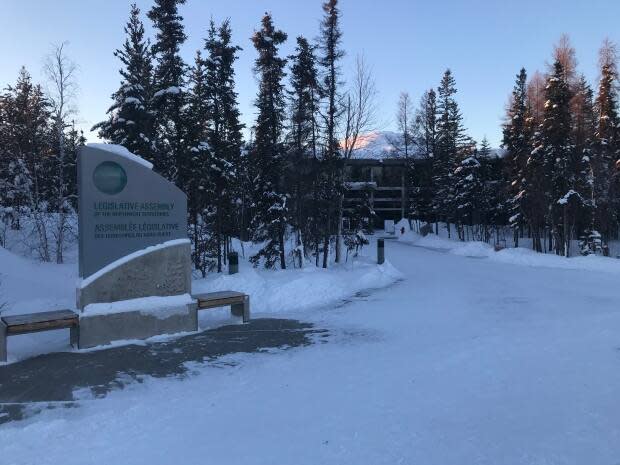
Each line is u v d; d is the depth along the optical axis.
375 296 13.23
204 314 10.92
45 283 13.23
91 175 8.34
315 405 5.35
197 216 19.44
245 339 8.59
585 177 30.81
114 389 5.99
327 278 13.66
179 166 18.00
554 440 4.32
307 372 6.63
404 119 55.34
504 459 3.96
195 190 18.16
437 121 50.66
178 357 7.43
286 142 18.73
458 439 4.38
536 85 40.00
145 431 4.66
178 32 18.25
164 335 8.82
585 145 31.72
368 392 5.75
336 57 18.16
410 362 7.01
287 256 20.12
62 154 21.56
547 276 17.69
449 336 8.62
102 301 8.31
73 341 8.20
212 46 20.80
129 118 19.19
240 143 29.06
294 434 4.56
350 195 21.23
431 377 6.28
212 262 18.72
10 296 11.27
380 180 70.94
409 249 34.06
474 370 6.54
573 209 30.42
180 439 4.46
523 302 12.09
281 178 18.66
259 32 18.67
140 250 8.75
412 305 11.83
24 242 22.83
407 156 53.56
